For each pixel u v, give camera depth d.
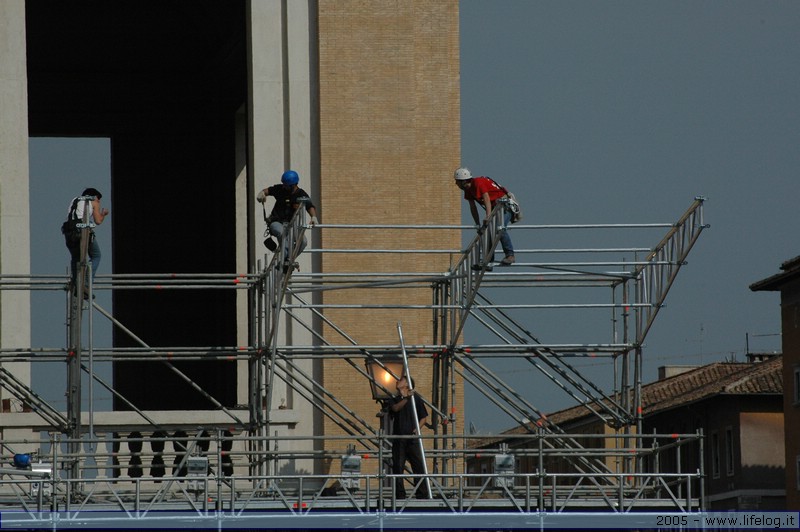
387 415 82.19
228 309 142.25
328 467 97.56
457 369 98.12
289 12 102.38
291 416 97.69
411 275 88.12
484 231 80.81
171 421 94.38
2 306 93.81
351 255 101.06
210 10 138.62
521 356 93.06
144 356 90.50
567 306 88.31
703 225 81.00
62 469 84.44
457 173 81.62
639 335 89.62
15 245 94.50
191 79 143.75
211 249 143.50
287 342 99.06
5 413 92.06
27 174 95.19
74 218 84.69
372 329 100.44
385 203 101.56
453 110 104.62
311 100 102.00
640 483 90.88
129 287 88.19
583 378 93.19
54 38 141.12
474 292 83.44
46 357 88.00
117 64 143.62
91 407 85.12
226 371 138.62
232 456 94.88
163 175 143.50
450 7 105.31
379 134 102.00
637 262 84.88
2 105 95.31
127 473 92.56
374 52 102.62
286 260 81.94
